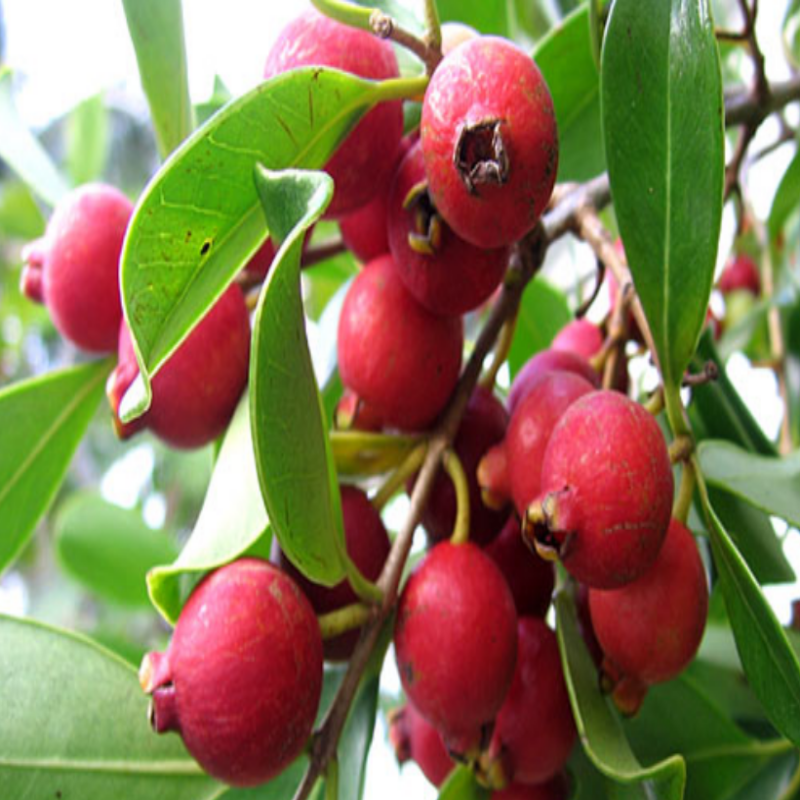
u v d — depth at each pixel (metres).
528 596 0.19
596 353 0.22
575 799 0.19
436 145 0.15
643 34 0.16
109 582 0.32
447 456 0.18
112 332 0.22
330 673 0.20
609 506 0.15
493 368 0.20
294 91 0.15
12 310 0.66
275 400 0.14
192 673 0.15
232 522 0.16
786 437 0.30
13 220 0.44
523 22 0.33
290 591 0.16
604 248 0.20
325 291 0.44
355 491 0.19
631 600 0.16
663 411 0.23
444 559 0.17
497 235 0.15
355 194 0.18
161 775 0.18
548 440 0.17
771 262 0.32
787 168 0.27
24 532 0.24
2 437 0.23
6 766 0.17
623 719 0.21
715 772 0.21
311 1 0.16
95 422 0.66
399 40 0.16
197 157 0.14
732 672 0.23
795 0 0.31
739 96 0.24
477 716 0.16
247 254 0.15
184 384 0.19
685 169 0.16
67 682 0.18
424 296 0.18
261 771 0.15
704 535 0.20
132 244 0.14
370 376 0.18
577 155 0.24
